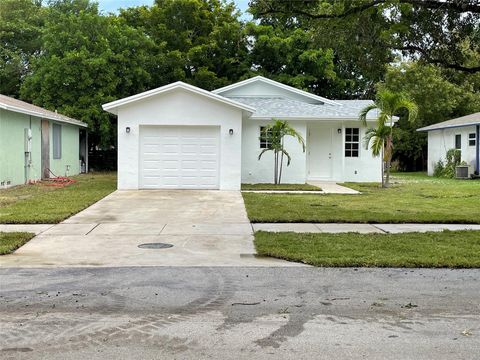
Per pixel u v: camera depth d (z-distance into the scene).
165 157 17.38
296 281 6.42
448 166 26.41
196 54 31.77
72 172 25.64
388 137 18.66
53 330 4.71
